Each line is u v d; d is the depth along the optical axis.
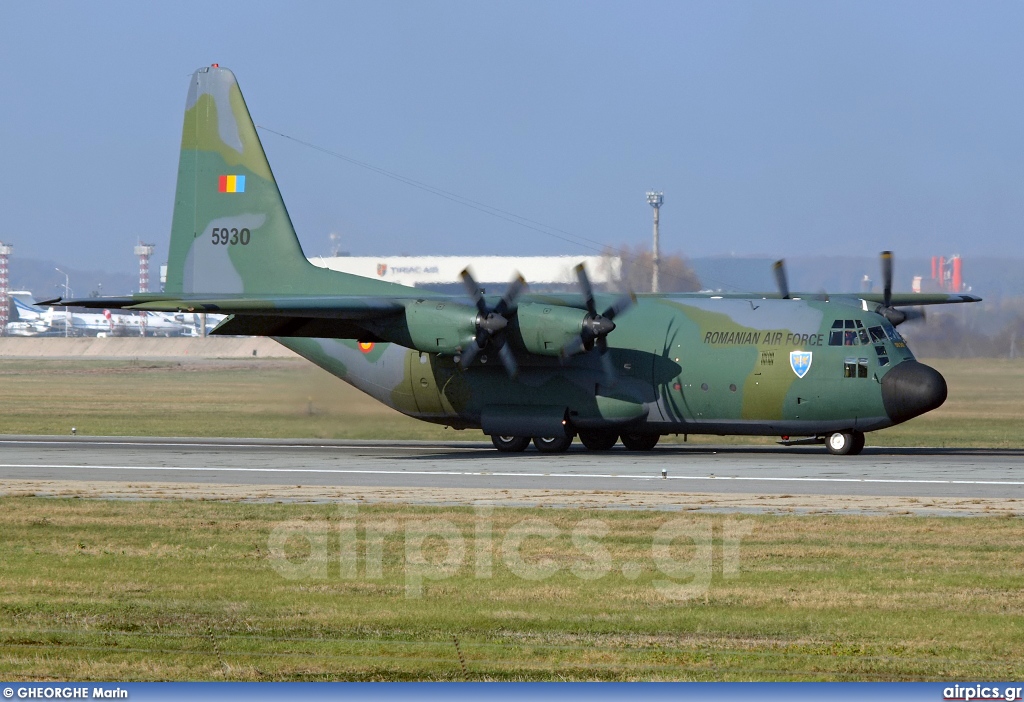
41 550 60.94
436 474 93.00
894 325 110.38
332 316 104.62
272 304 101.12
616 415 110.19
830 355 105.06
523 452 116.12
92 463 104.00
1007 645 43.03
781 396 106.06
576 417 111.69
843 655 41.97
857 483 85.62
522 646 43.38
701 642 43.66
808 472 92.88
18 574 55.31
